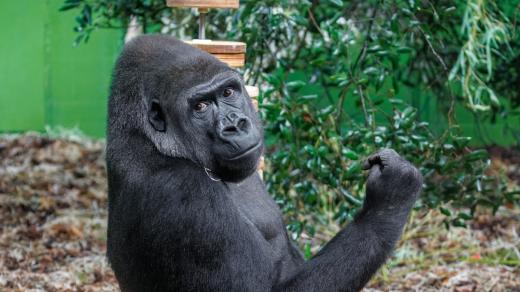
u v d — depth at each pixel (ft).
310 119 29.99
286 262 20.45
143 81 18.22
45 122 52.21
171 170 17.97
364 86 30.94
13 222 38.93
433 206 32.04
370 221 18.48
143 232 17.98
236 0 23.12
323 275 18.12
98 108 52.11
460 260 34.04
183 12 35.40
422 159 30.45
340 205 33.32
